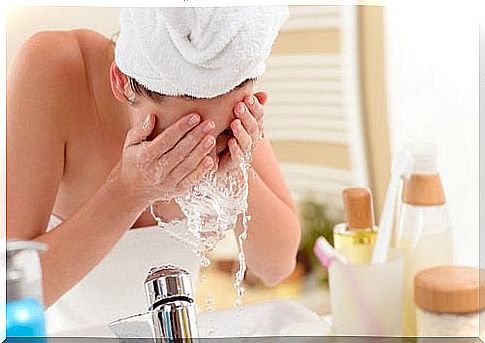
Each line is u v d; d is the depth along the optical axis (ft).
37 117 2.29
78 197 2.35
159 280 1.90
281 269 2.46
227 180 2.35
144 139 2.26
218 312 2.44
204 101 2.19
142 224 2.37
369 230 2.51
